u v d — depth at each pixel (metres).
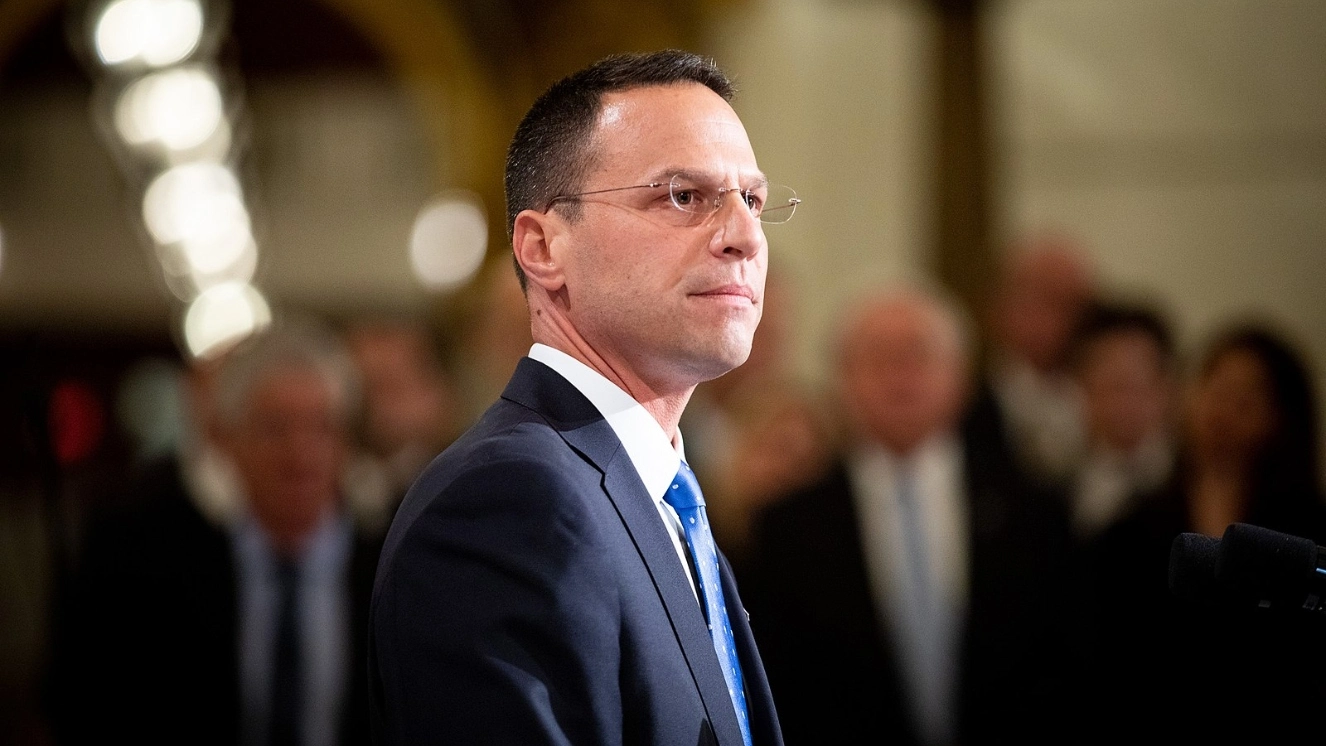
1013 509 12.26
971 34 22.41
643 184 4.89
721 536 13.64
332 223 27.77
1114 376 14.02
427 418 16.19
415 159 27.42
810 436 14.02
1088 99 22.34
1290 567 4.41
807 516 12.28
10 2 27.47
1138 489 12.43
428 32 25.88
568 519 4.31
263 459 11.04
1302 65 22.06
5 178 30.19
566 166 5.05
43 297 30.56
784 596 12.01
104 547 10.89
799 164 22.39
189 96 21.38
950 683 11.88
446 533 4.29
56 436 9.70
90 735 10.63
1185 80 22.27
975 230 22.25
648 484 4.91
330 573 11.22
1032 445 14.41
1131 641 11.62
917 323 12.50
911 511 12.25
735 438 14.80
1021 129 22.41
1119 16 22.31
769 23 22.69
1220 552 4.50
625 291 4.85
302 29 26.34
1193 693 11.26
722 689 4.54
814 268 22.16
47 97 29.41
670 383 5.06
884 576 12.12
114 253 30.62
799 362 21.62
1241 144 22.06
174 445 11.93
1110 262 22.25
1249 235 22.09
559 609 4.18
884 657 11.85
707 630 4.65
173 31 20.22
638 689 4.32
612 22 24.50
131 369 30.56
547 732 4.04
